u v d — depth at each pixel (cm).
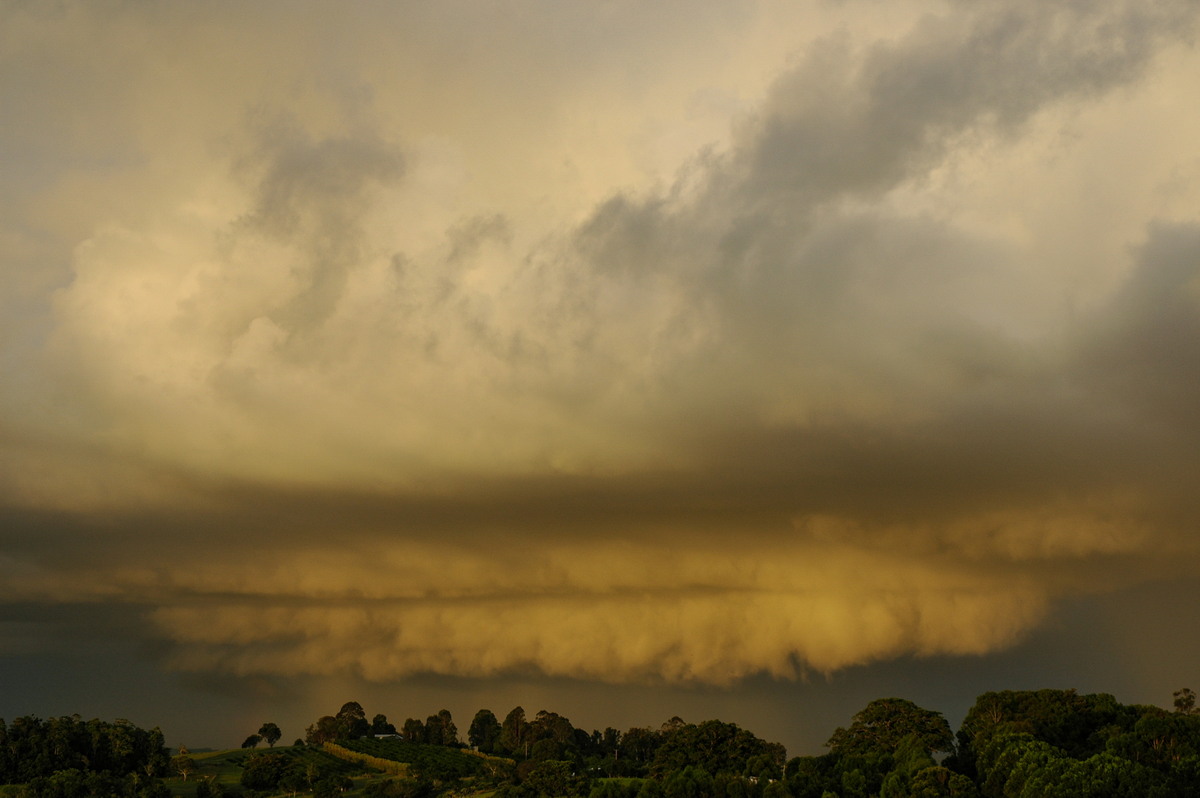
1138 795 14662
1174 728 17288
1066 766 15512
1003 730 19050
